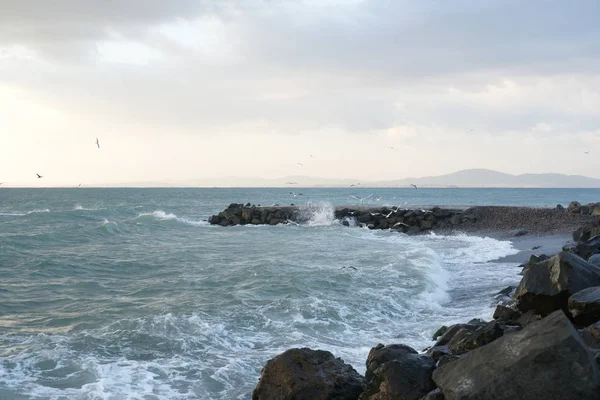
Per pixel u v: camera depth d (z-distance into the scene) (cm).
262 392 810
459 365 660
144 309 1346
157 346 1075
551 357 593
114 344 1072
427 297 1576
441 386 654
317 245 2905
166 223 4331
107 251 2548
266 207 4912
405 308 1471
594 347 741
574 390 578
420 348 1108
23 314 1305
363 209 4812
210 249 2675
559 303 948
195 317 1262
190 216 5912
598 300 864
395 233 3834
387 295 1559
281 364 816
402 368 739
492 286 1770
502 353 630
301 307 1379
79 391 849
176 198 12762
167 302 1424
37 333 1137
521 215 3922
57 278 1828
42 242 2861
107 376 918
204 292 1555
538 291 968
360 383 800
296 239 3272
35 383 873
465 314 1410
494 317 1045
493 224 3872
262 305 1402
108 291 1598
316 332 1216
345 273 1803
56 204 8888
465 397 610
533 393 587
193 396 870
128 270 1995
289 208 4788
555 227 3541
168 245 2869
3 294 1547
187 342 1102
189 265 2103
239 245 2889
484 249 2794
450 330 957
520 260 2369
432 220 4062
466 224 3959
